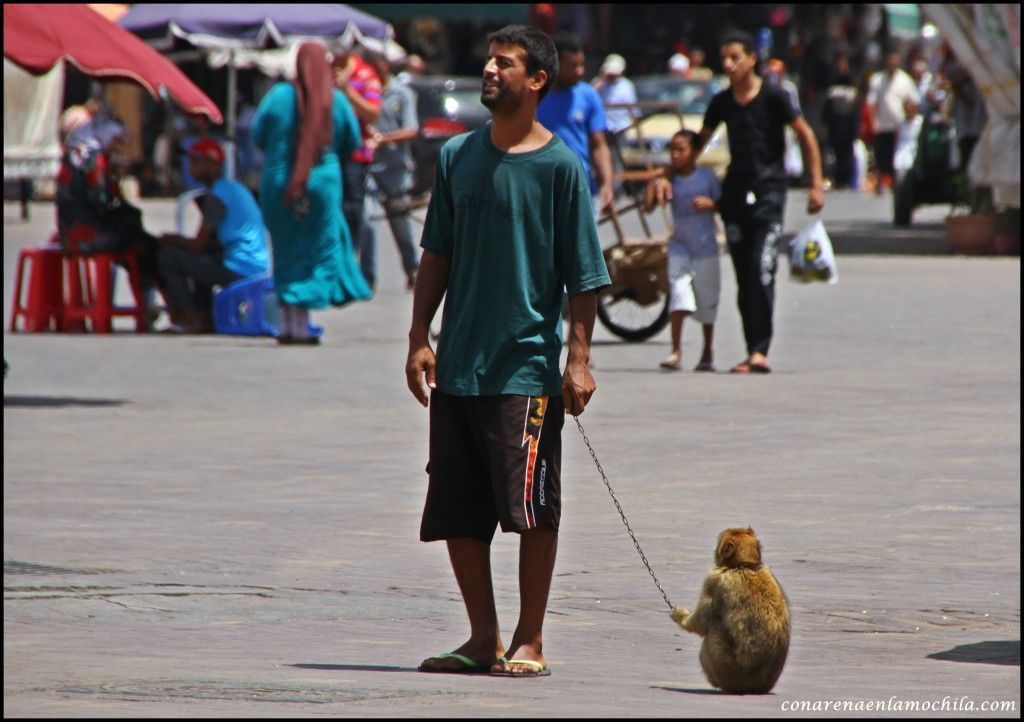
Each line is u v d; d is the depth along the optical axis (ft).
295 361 136.67
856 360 132.77
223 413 109.29
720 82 353.51
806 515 76.95
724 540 47.67
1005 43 218.18
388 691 46.55
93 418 107.34
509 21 416.67
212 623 57.88
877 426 101.50
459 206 51.26
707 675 47.39
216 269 157.48
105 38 115.03
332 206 146.41
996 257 230.68
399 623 58.23
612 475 86.99
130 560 67.92
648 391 116.88
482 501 52.01
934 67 282.77
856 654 54.24
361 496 82.12
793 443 96.07
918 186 284.00
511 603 61.87
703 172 126.72
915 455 92.02
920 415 105.50
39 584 63.46
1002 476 86.17
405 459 92.48
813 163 127.03
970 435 98.22
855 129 403.95
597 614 60.08
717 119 125.29
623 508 78.74
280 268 147.13
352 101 165.68
